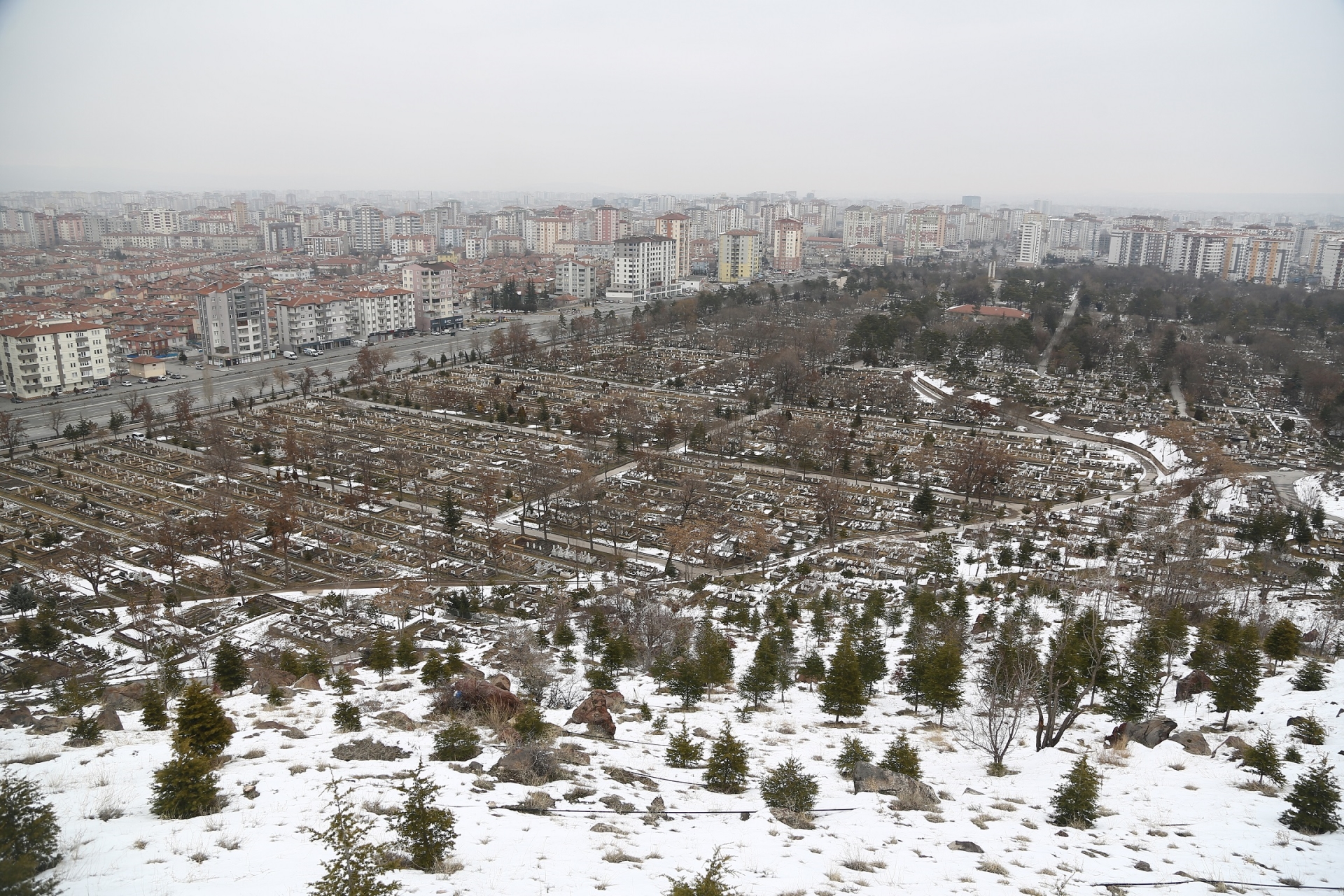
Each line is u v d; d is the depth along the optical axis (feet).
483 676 253.24
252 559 460.55
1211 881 117.19
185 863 97.71
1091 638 247.70
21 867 89.51
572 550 484.33
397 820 113.19
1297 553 478.18
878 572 448.65
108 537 476.54
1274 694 239.09
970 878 114.21
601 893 95.71
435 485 580.30
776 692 273.33
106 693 247.09
